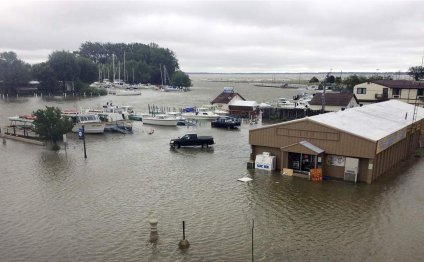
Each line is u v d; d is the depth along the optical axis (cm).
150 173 4244
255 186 3744
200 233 2722
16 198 3412
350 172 3825
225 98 9981
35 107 11000
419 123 5381
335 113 4550
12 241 2600
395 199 3372
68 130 5450
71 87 16625
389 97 8800
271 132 4244
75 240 2614
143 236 2675
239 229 2788
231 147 5706
